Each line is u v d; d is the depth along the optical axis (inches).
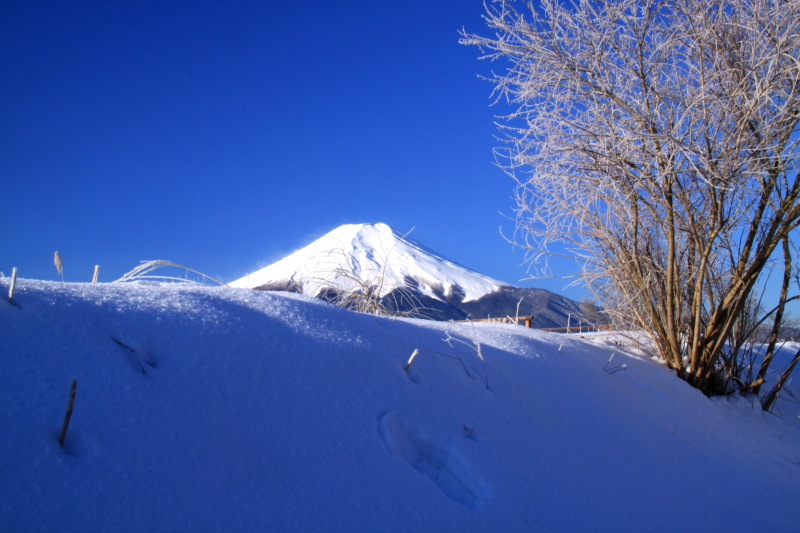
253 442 64.9
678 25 181.8
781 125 185.0
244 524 53.8
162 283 100.5
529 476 80.9
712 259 204.5
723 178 173.3
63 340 65.3
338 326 98.7
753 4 183.5
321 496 61.4
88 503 49.3
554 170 190.7
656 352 212.8
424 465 77.9
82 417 57.2
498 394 103.3
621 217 200.1
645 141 179.6
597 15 186.1
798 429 191.0
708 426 153.4
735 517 92.3
